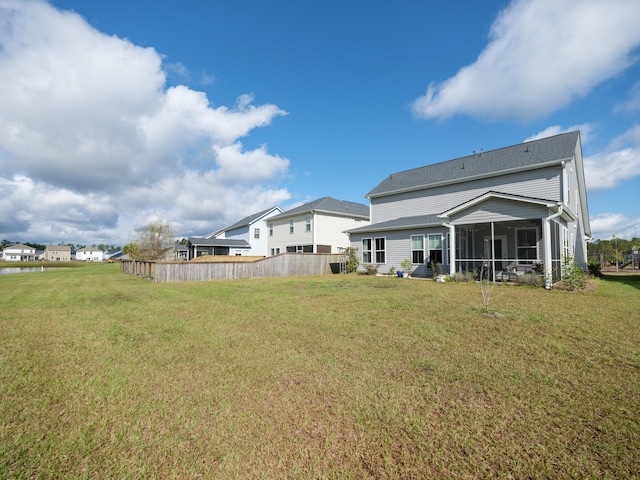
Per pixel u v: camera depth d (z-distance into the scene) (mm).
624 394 3107
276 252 32219
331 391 3262
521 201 11953
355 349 4594
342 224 29156
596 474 2023
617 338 4941
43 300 9945
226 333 5590
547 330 5445
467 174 17891
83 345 4996
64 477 2055
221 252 36906
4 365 4121
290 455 2266
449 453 2270
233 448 2346
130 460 2221
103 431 2582
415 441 2414
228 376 3684
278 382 3498
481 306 7695
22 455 2273
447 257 16391
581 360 4039
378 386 3363
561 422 2633
